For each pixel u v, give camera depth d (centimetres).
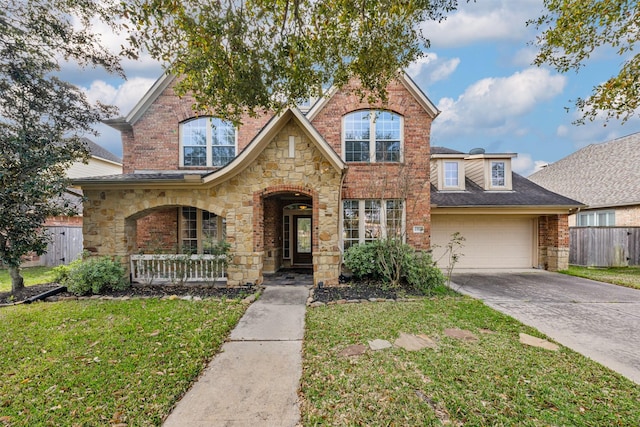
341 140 1096
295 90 568
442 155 1354
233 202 892
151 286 861
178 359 426
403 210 991
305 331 536
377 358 432
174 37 471
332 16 488
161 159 1131
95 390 354
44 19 646
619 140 2033
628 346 477
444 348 463
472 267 1301
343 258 991
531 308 688
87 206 888
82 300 715
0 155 636
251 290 820
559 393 348
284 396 349
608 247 1359
